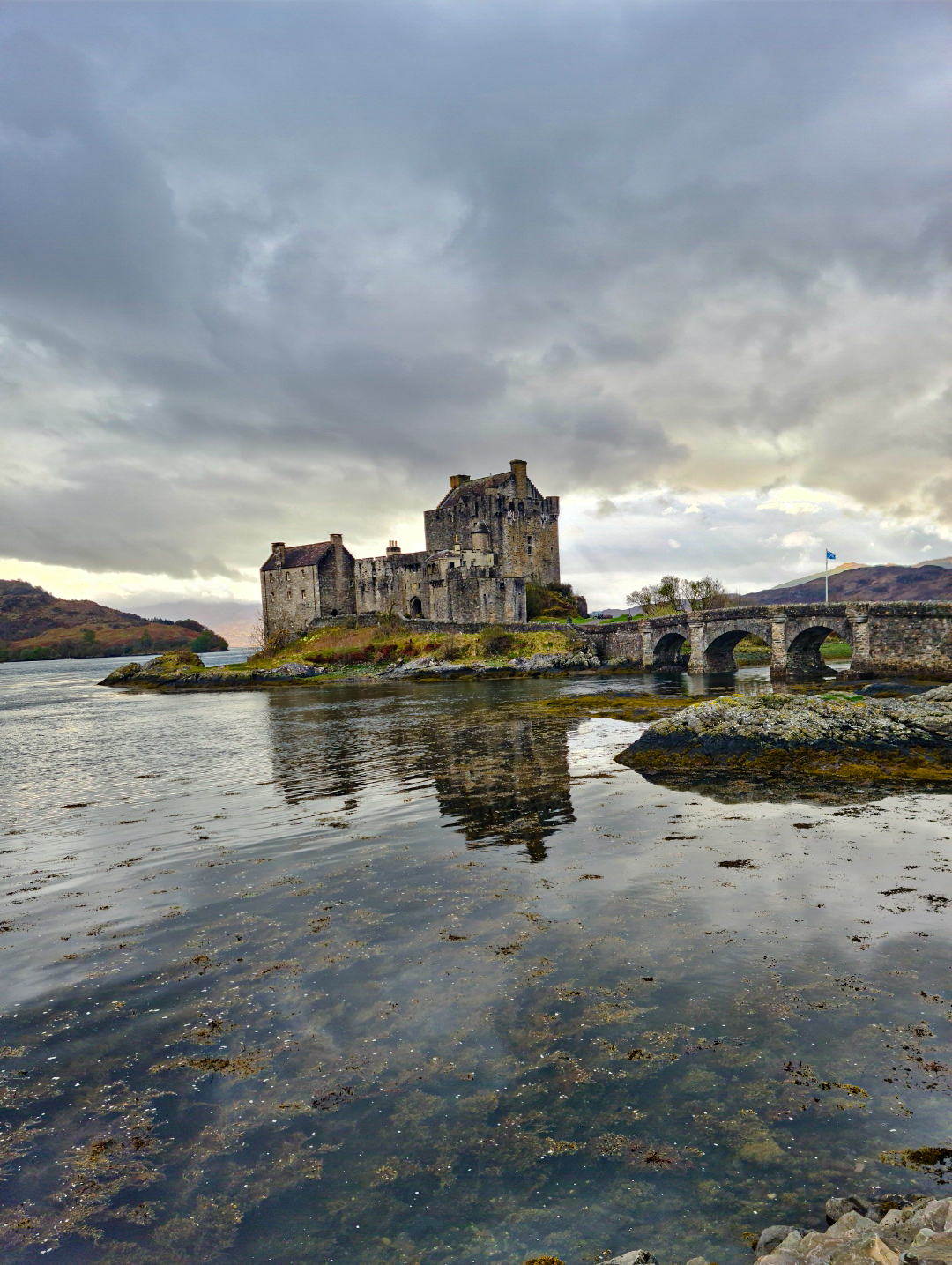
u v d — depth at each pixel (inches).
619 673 3144.7
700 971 415.8
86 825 828.6
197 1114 309.6
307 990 410.9
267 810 852.6
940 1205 218.2
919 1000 376.5
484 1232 243.4
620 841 674.2
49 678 5654.5
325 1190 265.7
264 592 4744.1
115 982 428.8
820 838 666.8
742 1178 261.1
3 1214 259.1
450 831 722.8
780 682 2364.7
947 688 1338.6
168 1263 236.2
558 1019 370.9
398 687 2925.7
